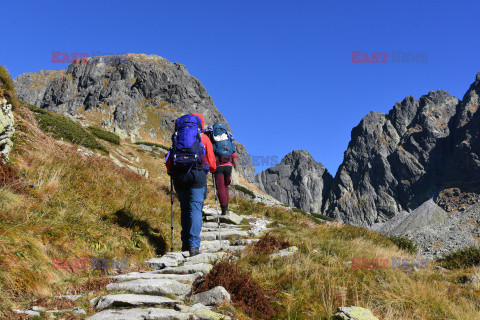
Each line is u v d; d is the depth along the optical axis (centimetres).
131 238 559
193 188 521
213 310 304
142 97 12238
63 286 351
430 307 410
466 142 19600
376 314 369
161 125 11219
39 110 1939
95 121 10350
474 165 18862
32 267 343
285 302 368
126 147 3112
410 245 1042
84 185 696
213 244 659
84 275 396
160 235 642
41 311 268
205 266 420
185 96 12594
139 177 1093
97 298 315
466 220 14988
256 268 482
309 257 540
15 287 304
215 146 906
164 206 857
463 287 517
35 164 691
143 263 500
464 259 736
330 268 500
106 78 12775
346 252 609
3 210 431
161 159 3275
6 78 814
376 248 680
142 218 675
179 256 517
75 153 952
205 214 993
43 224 447
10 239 361
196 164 507
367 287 438
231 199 1290
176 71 13350
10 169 562
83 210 561
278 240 633
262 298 346
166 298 323
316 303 375
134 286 339
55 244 417
